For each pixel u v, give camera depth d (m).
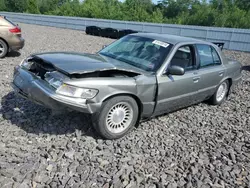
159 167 3.18
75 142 3.44
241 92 6.96
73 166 2.98
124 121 3.70
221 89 5.63
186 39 4.73
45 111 4.17
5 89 5.09
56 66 3.33
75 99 3.17
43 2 64.69
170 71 3.96
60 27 30.95
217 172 3.20
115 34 21.42
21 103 4.42
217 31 18.97
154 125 4.30
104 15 50.31
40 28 25.58
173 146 3.71
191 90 4.55
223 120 4.90
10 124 3.71
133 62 4.20
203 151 3.66
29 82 3.48
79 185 2.70
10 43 8.30
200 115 5.01
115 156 3.28
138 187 2.78
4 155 3.01
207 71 4.85
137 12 49.81
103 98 3.30
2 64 7.30
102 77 3.41
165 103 4.13
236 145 3.94
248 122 4.91
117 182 2.80
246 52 17.48
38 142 3.37
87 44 14.67
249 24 38.25
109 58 4.32
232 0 47.59
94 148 3.39
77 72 3.18
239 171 3.27
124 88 3.46
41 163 2.96
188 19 44.72
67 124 3.85
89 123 3.93
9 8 59.84
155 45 4.39
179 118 4.74
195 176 3.08
